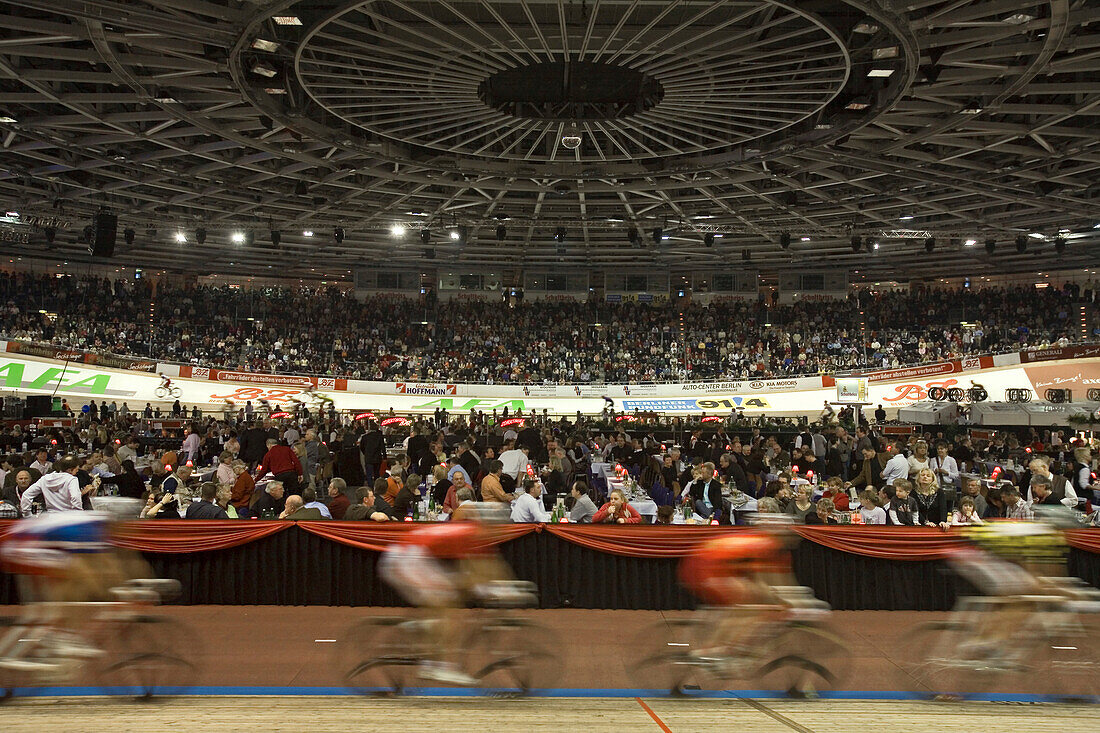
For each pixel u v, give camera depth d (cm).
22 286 4281
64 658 675
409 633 716
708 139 2544
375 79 1869
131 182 3055
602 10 1744
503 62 1811
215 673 787
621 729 646
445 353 4556
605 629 933
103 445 1944
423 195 3338
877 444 1995
